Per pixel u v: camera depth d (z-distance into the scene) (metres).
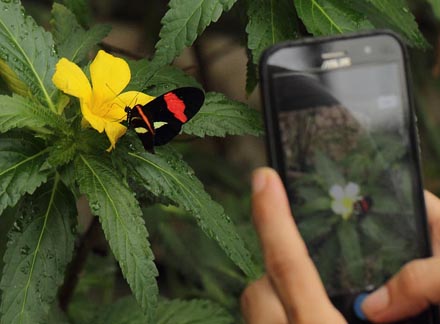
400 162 0.66
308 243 0.65
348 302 0.65
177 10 0.76
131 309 0.91
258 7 0.79
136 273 0.70
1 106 0.72
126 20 1.57
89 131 0.73
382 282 0.65
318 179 0.65
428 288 0.63
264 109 0.65
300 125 0.65
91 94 0.72
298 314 0.61
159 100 0.70
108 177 0.72
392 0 0.79
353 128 0.66
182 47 0.76
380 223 0.65
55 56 0.77
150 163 0.73
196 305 0.92
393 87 0.66
